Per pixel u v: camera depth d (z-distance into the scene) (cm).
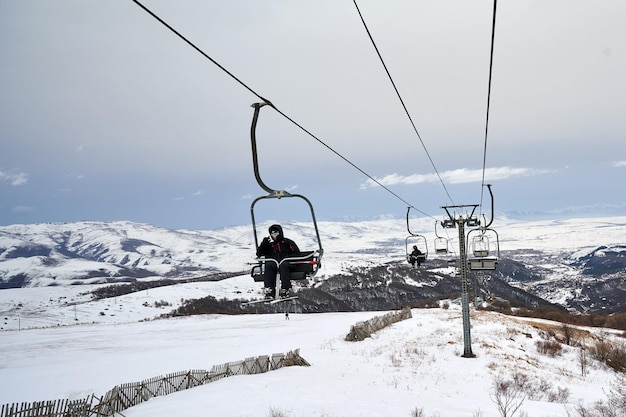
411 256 3828
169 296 19212
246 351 4388
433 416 1984
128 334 6650
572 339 5994
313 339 5022
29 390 2950
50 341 6000
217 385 2530
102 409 1917
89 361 4203
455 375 3089
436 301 16612
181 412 1980
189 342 5450
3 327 12825
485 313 8350
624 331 8794
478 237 3500
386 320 5859
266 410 2008
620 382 3603
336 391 2420
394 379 2811
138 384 2197
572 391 3134
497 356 3891
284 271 1359
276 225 1401
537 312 11800
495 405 2336
